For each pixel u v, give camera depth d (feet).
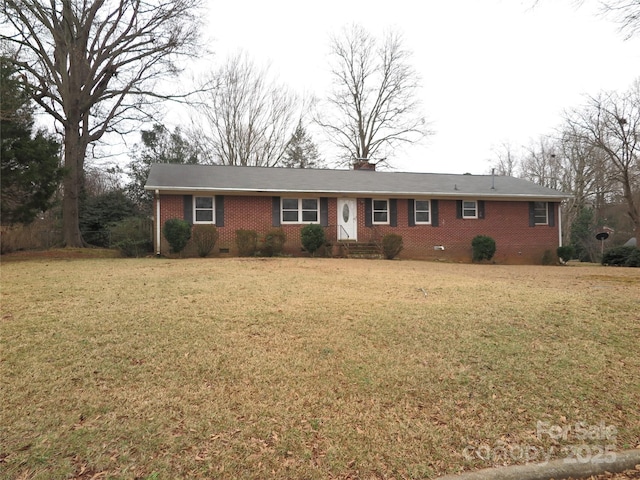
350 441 10.76
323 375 14.10
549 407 12.85
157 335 16.79
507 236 65.77
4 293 23.65
